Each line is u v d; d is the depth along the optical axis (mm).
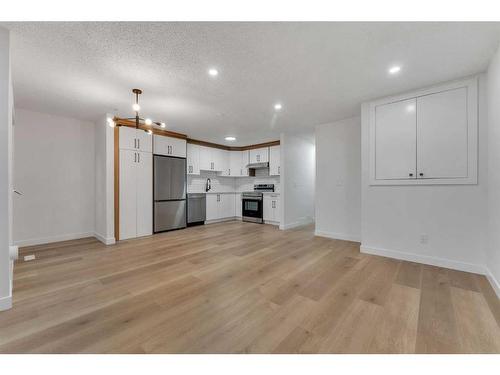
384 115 3111
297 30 1767
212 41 1902
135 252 3363
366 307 1830
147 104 3365
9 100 1800
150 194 4613
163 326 1584
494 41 1896
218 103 3316
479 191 2510
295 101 3250
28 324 1599
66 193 4094
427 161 2799
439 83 2699
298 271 2615
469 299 1947
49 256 3158
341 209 4223
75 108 3580
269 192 6082
